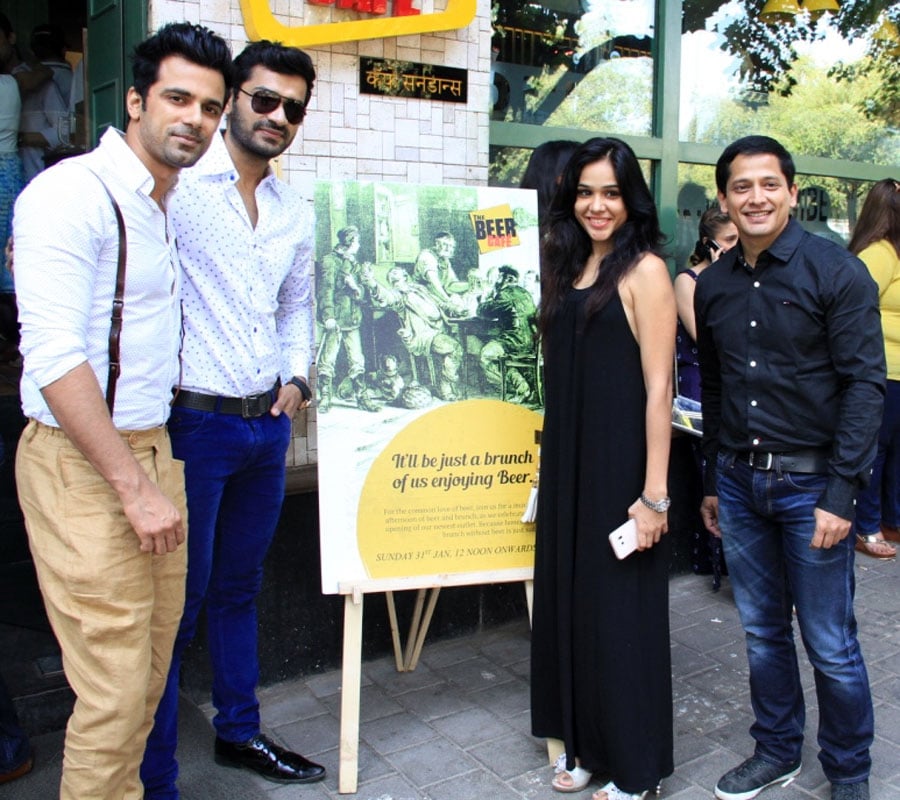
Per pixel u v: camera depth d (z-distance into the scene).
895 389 4.46
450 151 3.47
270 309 2.49
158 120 1.86
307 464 3.33
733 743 2.95
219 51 1.89
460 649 3.64
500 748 2.90
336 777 2.74
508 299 2.82
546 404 2.66
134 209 1.90
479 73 3.50
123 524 1.91
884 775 2.72
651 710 2.54
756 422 2.46
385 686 3.34
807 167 4.97
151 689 2.17
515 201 2.84
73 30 3.71
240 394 2.41
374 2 3.15
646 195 2.51
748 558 2.61
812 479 2.42
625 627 2.51
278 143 2.38
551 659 2.70
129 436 1.99
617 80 4.27
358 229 2.69
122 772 1.99
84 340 1.82
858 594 4.19
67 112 3.77
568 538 2.58
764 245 2.40
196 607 2.45
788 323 2.36
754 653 2.66
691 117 4.55
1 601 3.26
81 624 1.90
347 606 2.65
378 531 2.69
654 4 4.30
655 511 2.47
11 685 2.97
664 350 2.46
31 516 1.94
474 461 2.77
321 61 3.16
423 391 2.74
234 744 2.75
